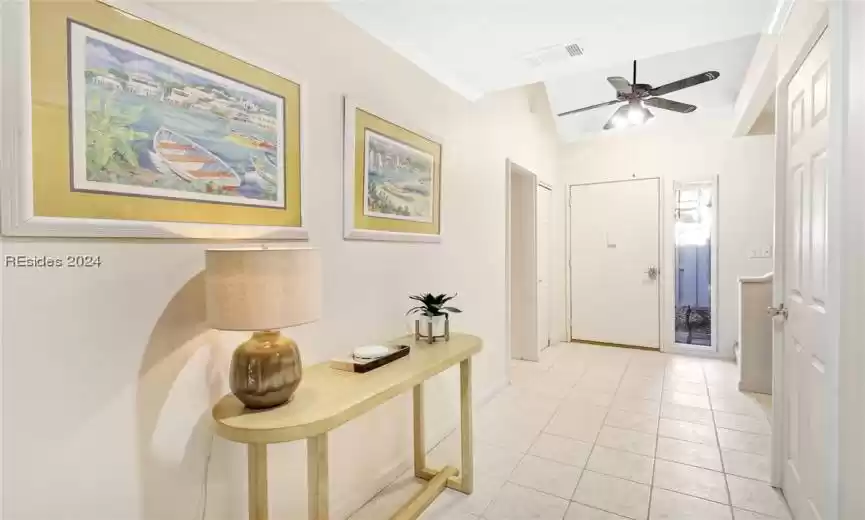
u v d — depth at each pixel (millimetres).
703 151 4660
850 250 1279
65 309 1064
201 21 1346
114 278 1154
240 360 1267
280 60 1611
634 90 3480
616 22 2004
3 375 976
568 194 5395
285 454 1658
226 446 1452
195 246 1342
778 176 2102
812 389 1633
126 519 1184
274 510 1619
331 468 1860
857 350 1228
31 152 994
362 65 2033
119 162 1147
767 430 2756
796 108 1870
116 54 1136
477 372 3225
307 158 1721
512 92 3869
